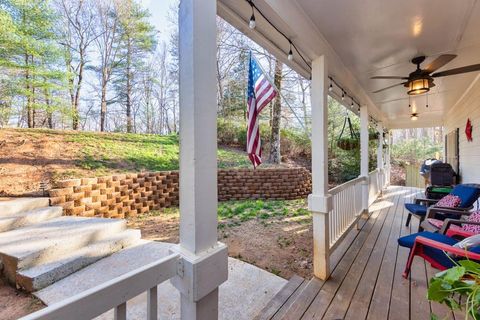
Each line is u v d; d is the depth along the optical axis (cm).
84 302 76
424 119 828
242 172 700
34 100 849
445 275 84
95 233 316
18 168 537
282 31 207
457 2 200
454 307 85
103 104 1362
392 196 715
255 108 266
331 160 1043
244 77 1118
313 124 263
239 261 296
